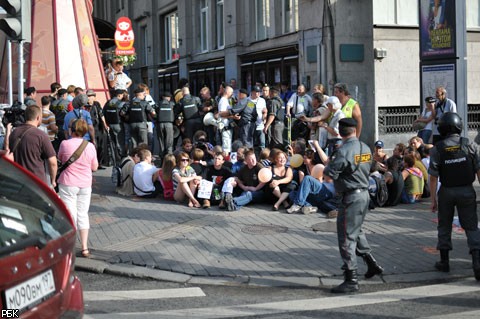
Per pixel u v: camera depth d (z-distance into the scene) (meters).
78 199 8.48
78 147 8.39
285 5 20.44
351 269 7.00
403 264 7.97
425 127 13.23
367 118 17.25
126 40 23.69
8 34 10.02
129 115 15.55
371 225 9.91
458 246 8.77
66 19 19.59
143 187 12.35
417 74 17.86
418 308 6.28
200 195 11.38
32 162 8.26
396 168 11.45
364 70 17.17
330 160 7.20
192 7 27.62
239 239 9.23
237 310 6.36
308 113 15.28
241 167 11.69
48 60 19.25
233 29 23.34
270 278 7.56
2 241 3.67
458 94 12.59
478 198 11.85
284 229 9.72
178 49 29.77
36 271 3.75
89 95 16.09
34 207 4.20
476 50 19.11
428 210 10.97
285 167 11.52
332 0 16.75
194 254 8.54
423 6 13.10
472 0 19.12
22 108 10.66
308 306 6.46
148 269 7.96
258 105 15.16
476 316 5.94
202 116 15.92
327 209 10.73
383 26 17.34
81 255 8.53
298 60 19.09
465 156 7.40
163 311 6.35
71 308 4.12
